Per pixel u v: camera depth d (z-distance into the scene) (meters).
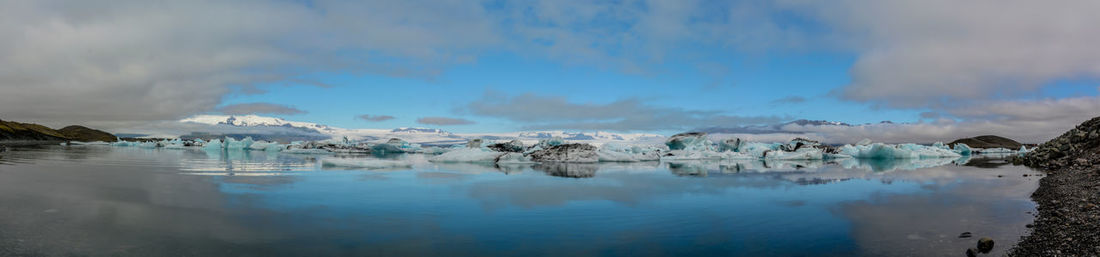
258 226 5.95
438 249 4.99
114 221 6.09
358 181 11.42
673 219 6.70
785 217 6.91
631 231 5.93
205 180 11.39
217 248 4.90
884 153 31.19
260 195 8.73
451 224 6.20
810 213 7.25
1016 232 5.86
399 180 11.75
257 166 16.80
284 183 10.83
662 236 5.69
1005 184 11.76
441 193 9.20
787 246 5.27
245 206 7.43
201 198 8.26
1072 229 5.62
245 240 5.25
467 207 7.52
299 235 5.51
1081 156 16.55
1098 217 6.02
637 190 10.05
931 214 7.20
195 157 24.58
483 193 9.27
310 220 6.35
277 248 4.94
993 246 5.13
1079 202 7.53
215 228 5.79
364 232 5.69
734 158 29.16
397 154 36.84
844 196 9.32
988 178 13.64
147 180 11.21
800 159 29.50
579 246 5.20
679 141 36.03
